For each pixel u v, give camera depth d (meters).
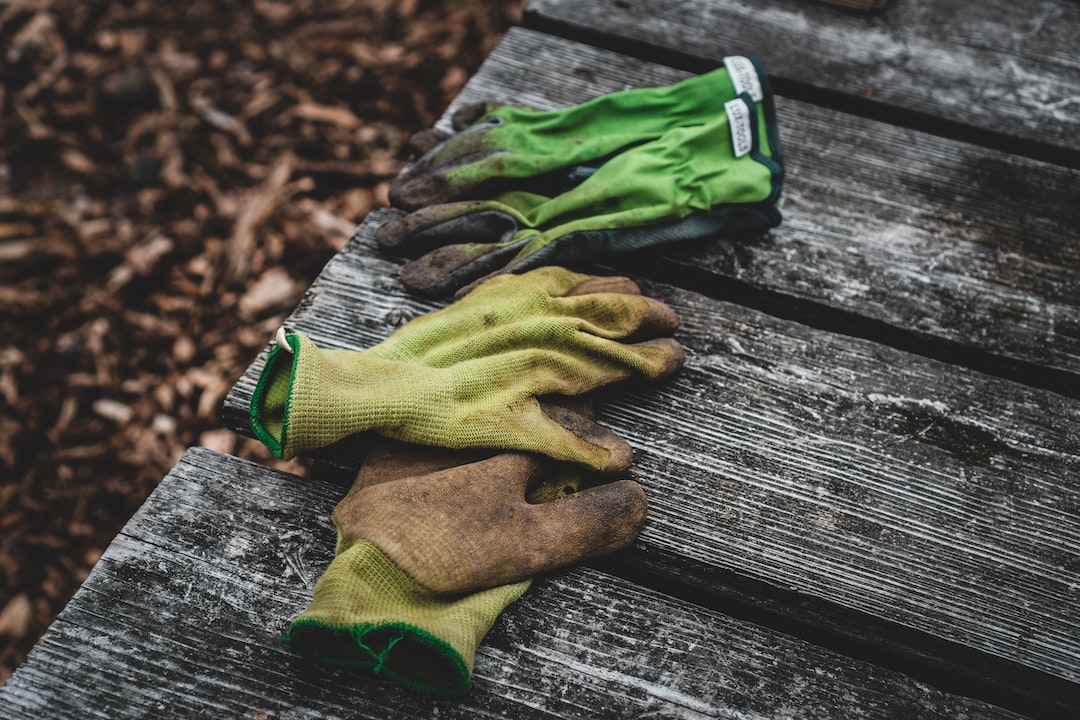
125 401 1.12
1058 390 0.79
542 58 0.92
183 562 0.68
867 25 0.95
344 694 0.66
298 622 0.63
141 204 1.29
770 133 0.83
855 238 0.83
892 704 0.67
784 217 0.84
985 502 0.73
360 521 0.66
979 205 0.85
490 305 0.75
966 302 0.81
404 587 0.65
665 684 0.67
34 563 1.04
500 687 0.66
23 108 1.38
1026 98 0.91
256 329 1.16
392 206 0.83
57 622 0.66
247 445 1.10
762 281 0.81
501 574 0.67
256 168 1.32
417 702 0.65
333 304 0.78
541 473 0.71
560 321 0.73
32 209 1.28
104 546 1.05
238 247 1.23
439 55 1.45
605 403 0.75
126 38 1.47
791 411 0.76
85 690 0.65
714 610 0.71
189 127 1.37
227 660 0.66
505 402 0.70
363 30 1.49
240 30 1.48
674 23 0.95
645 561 0.71
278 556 0.69
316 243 1.25
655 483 0.72
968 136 0.90
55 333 1.16
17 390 1.12
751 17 0.95
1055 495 0.73
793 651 0.68
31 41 1.46
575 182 0.82
